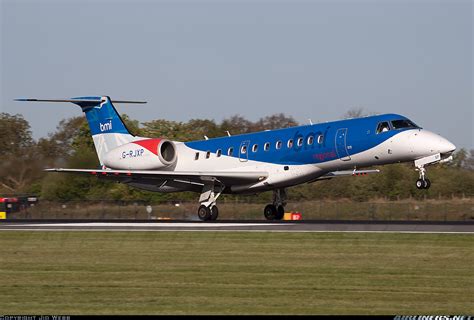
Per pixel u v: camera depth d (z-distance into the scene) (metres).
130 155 117.06
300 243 75.06
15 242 80.94
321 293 50.78
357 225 95.12
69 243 78.81
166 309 46.34
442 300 48.62
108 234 86.00
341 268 60.16
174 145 117.38
